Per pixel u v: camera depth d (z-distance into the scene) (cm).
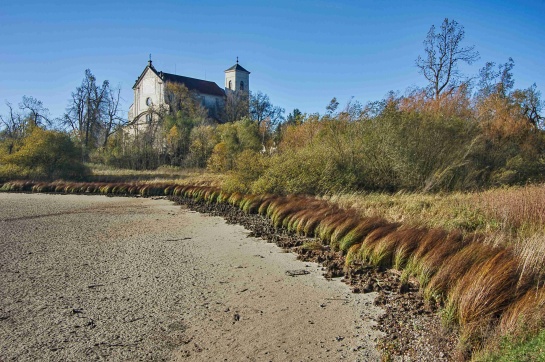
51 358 535
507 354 447
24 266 966
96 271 924
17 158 3597
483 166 1978
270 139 4306
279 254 1079
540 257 672
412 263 831
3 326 633
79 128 5503
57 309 700
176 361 530
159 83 6391
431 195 1645
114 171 4125
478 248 746
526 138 2227
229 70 7725
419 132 1919
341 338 594
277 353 552
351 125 2133
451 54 3058
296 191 1884
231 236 1316
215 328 629
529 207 1037
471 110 2258
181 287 816
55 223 1590
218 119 6706
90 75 5522
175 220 1650
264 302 737
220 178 2992
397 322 641
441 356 526
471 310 585
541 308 509
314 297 761
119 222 1606
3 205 2216
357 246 991
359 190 1880
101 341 583
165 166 4406
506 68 2969
